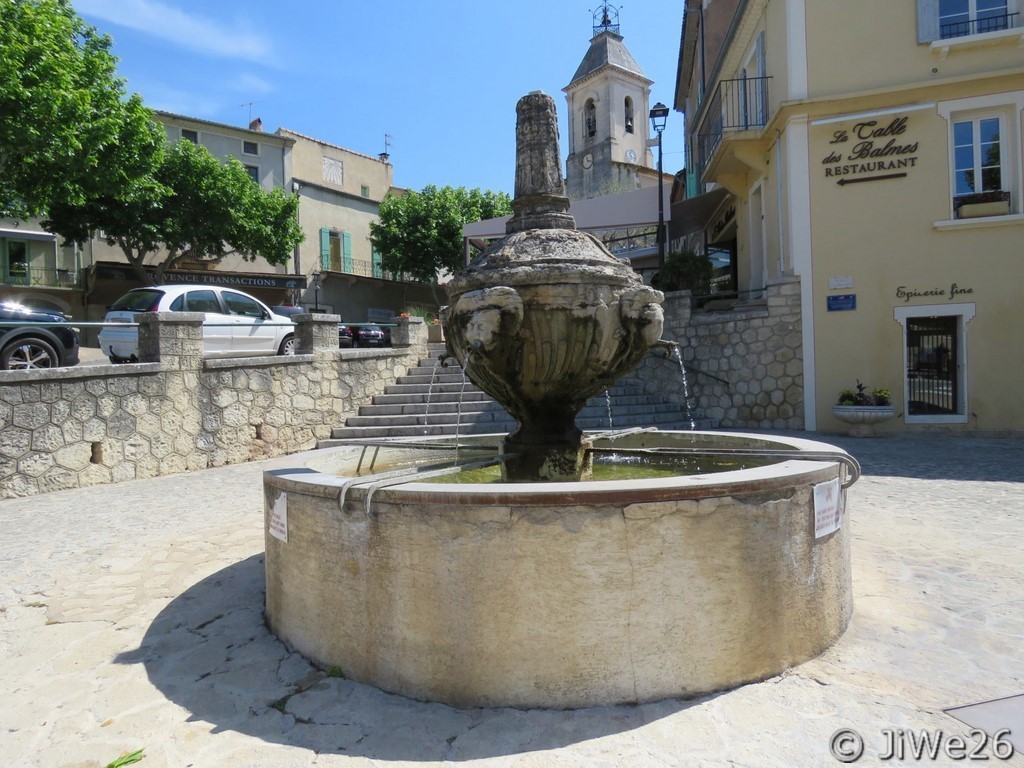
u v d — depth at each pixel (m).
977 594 4.02
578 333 3.63
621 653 2.70
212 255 29.70
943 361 12.44
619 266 3.81
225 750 2.54
